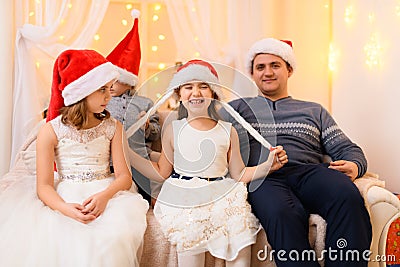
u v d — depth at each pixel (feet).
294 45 10.19
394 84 8.32
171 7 9.56
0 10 9.09
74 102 6.26
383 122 8.66
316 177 6.53
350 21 9.62
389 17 8.43
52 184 6.18
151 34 10.26
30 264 5.05
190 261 5.92
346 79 9.80
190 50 9.67
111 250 5.26
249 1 9.72
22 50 9.13
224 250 5.91
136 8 10.16
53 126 6.36
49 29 9.12
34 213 5.65
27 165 7.06
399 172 8.25
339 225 6.05
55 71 6.48
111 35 10.11
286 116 7.68
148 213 6.42
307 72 10.27
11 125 9.27
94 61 6.32
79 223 5.56
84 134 6.40
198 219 5.98
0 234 5.37
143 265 6.06
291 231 5.92
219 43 9.82
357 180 6.84
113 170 6.98
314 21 10.25
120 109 7.45
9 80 9.21
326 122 7.80
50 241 5.24
